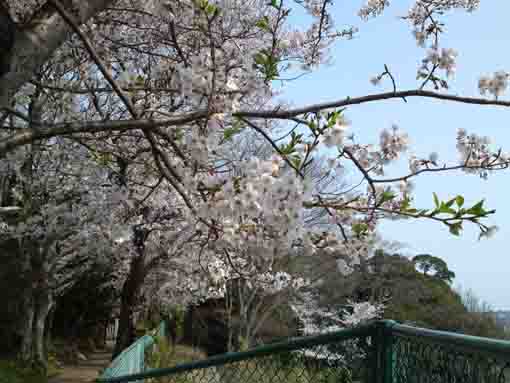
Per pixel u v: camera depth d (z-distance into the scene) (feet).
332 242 9.66
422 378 6.11
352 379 7.52
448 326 55.77
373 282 60.64
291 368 8.16
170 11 9.62
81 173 29.68
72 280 51.96
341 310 61.93
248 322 60.39
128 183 22.62
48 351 52.80
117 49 19.51
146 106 11.60
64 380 43.75
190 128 9.91
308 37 20.42
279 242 8.14
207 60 8.59
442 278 70.59
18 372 41.39
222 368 9.78
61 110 20.18
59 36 8.62
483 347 4.69
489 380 4.72
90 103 23.44
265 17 10.03
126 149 16.52
